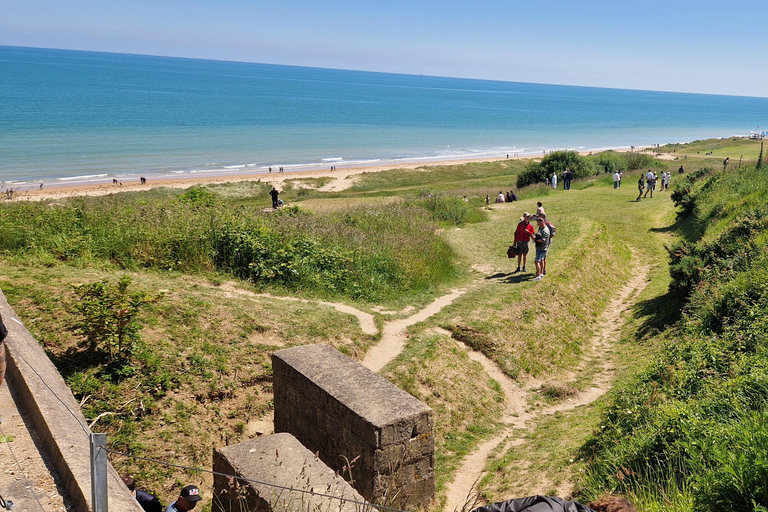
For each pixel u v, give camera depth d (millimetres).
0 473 4320
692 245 16188
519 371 12414
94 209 14766
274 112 162750
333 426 7094
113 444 7410
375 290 15227
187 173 71375
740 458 4648
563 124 191250
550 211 29453
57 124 108188
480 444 9859
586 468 7504
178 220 14727
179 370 9023
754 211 16359
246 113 154375
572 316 15594
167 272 12898
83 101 151875
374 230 19750
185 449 7914
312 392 7426
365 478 6598
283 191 61562
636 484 5980
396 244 17906
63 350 8430
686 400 7781
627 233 24703
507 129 161500
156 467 7418
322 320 12016
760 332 8875
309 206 34281
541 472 8094
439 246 19688
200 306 10898
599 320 16094
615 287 18656
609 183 41531
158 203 16516
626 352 13648
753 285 10719
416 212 24844
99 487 3533
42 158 74938
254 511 4996
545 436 9695
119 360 8547
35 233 12656
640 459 6621
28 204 14602
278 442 5875
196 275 13188
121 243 13188
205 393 8914
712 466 5395
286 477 5199
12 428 5000
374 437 6426
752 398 6773
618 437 7695
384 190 63844
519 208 30812
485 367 12320
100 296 8867
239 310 11227
